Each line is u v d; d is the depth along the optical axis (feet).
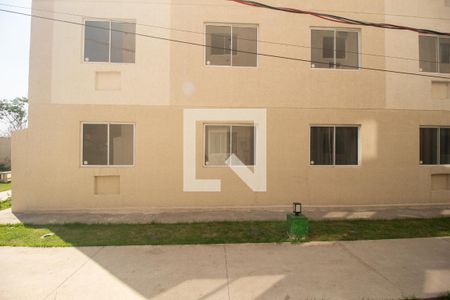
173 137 30.22
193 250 18.92
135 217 27.45
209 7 30.48
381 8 31.83
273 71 30.91
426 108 32.48
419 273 15.51
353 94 31.55
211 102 30.53
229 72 30.63
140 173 29.96
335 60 31.73
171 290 13.69
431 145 33.04
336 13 31.40
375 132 31.73
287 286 14.06
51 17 29.58
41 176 29.32
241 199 30.66
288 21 31.04
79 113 29.58
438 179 32.83
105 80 30.09
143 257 17.72
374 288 13.87
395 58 32.12
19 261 17.11
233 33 30.99
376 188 31.65
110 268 16.12
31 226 24.44
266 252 18.56
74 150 29.53
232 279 14.80
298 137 31.04
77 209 29.50
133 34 30.35
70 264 16.67
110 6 29.84
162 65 30.19
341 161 31.83
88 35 29.99
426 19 32.50
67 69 29.58
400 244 20.08
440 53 33.12
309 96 31.17
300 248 19.30
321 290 13.67
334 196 31.27
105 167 29.78
